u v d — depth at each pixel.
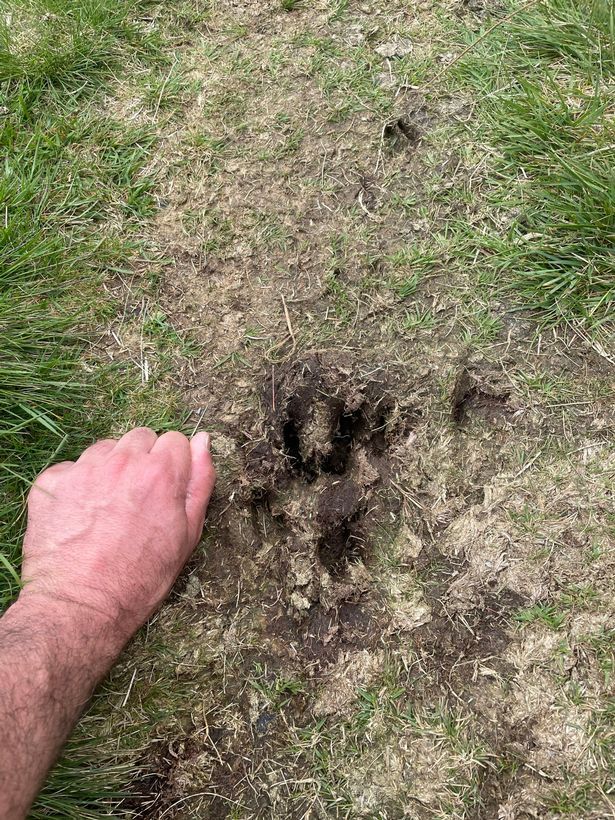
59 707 0.35
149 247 0.53
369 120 0.55
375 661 0.43
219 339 0.50
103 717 0.43
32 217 0.53
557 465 0.45
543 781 0.39
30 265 0.51
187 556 0.44
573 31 0.56
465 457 0.46
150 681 0.44
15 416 0.47
